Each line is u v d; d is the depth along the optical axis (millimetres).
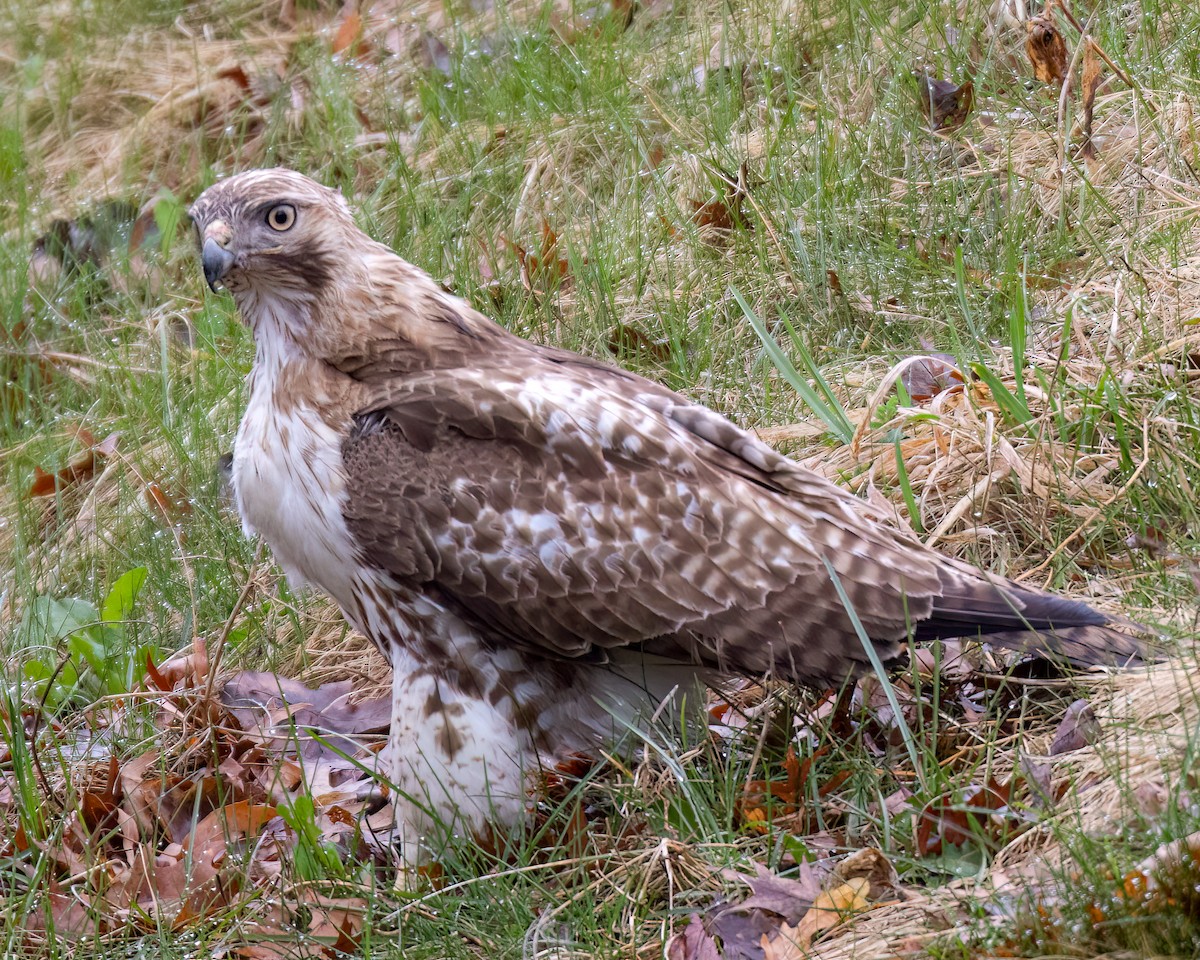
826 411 9617
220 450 12156
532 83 15742
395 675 8016
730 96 14672
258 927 7461
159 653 10297
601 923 6992
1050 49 12891
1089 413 9266
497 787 7738
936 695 7285
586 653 7691
